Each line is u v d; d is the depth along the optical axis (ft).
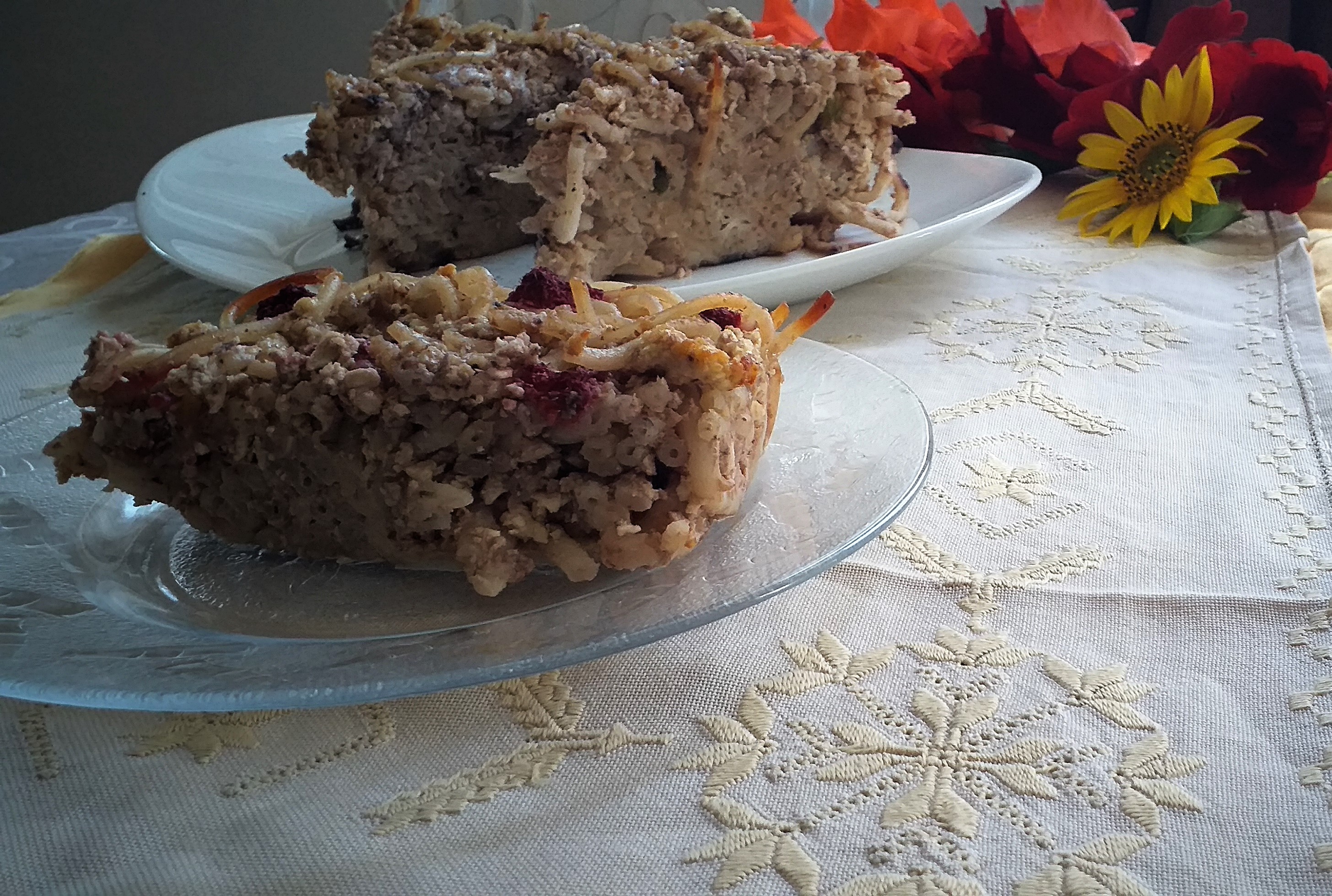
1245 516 0.91
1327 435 1.00
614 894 0.67
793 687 0.78
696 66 1.39
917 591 0.86
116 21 2.89
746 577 0.78
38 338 1.31
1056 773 0.72
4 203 3.10
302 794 0.73
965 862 0.67
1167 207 1.42
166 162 1.71
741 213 1.45
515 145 1.56
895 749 0.74
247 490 0.87
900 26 1.75
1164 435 1.02
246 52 2.92
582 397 0.80
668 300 0.94
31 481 0.95
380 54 1.70
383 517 0.84
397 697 0.71
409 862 0.69
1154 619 0.82
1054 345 1.20
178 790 0.73
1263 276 1.33
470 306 0.89
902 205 1.50
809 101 1.41
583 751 0.75
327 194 1.69
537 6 2.47
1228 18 1.51
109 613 0.82
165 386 0.85
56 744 0.76
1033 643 0.81
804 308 1.33
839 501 0.86
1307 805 0.69
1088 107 1.59
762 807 0.71
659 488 0.83
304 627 0.81
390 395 0.82
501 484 0.83
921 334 1.25
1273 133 1.46
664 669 0.80
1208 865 0.67
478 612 0.81
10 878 0.69
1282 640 0.79
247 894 0.68
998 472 0.98
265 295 0.96
